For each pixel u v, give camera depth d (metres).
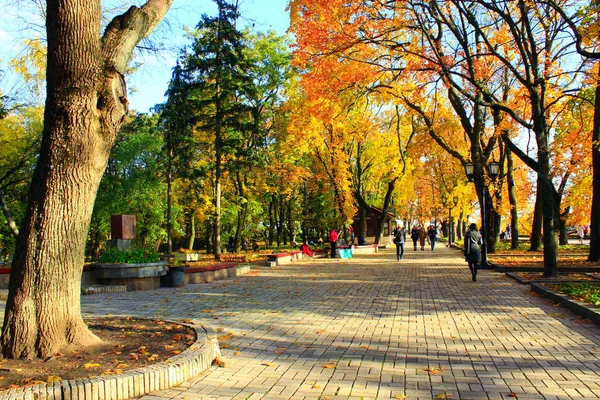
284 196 46.00
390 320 8.89
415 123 34.00
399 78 19.23
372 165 42.88
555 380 5.31
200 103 25.83
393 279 16.27
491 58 21.33
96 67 5.99
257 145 28.77
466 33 18.48
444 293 12.50
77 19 5.80
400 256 26.48
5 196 30.14
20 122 26.36
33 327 5.60
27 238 5.76
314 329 8.12
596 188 19.58
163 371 5.07
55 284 5.77
